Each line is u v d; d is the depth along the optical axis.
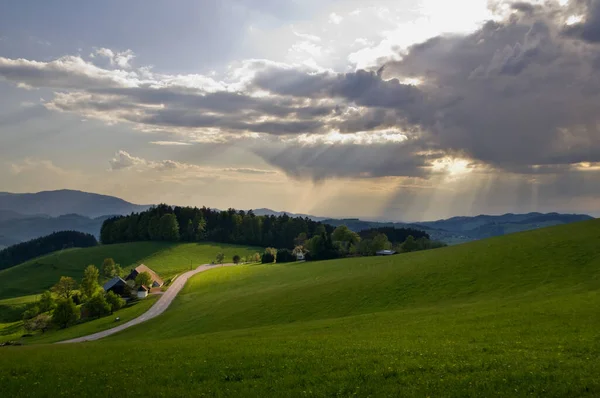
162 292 149.12
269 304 82.38
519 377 21.86
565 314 39.06
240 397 22.03
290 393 22.09
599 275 58.25
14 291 195.50
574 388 19.89
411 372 24.25
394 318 51.16
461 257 87.12
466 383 21.62
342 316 65.00
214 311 88.44
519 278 64.69
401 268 92.69
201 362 30.30
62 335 105.88
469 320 42.59
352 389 22.02
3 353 43.22
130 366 31.00
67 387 25.97
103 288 157.88
